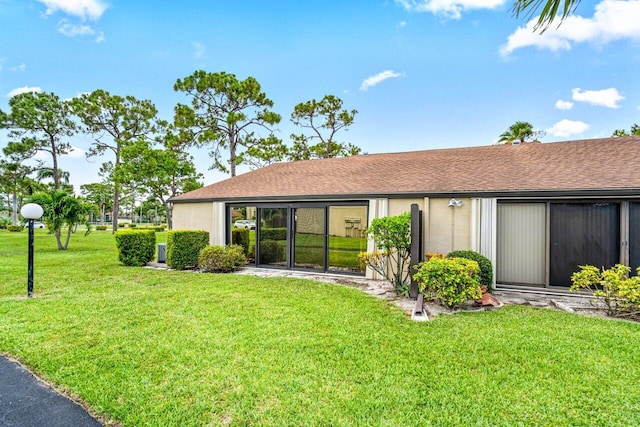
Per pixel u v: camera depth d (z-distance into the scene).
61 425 3.06
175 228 13.88
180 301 6.97
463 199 8.98
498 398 3.38
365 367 4.01
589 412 3.16
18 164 32.75
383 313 6.23
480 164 10.84
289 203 11.46
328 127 31.03
